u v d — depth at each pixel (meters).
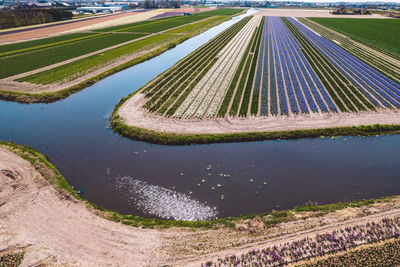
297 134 25.22
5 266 13.60
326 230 15.46
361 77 41.03
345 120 27.64
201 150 23.53
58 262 13.92
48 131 27.47
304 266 13.58
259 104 31.97
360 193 18.55
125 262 14.04
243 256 14.19
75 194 18.39
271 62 50.16
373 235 15.08
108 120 29.61
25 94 35.53
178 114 29.45
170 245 14.92
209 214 17.00
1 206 17.22
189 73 44.16
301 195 18.41
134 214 17.06
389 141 24.55
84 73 44.00
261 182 19.61
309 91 35.72
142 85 40.44
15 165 20.98
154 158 22.58
